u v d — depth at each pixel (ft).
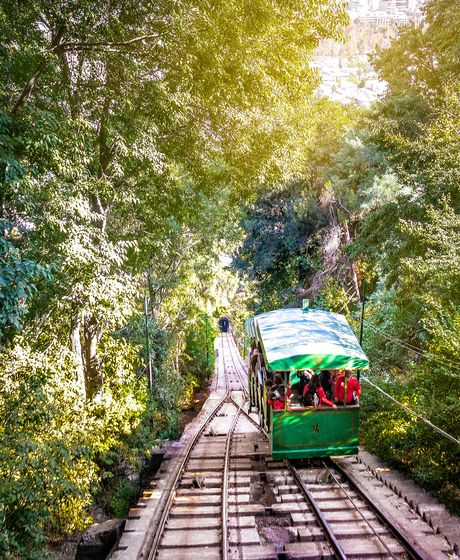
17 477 28.40
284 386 34.32
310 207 92.12
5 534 25.31
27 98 33.91
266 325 40.16
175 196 53.72
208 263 85.71
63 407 38.96
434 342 35.45
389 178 70.03
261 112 52.75
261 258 105.91
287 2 48.70
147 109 43.73
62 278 37.52
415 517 26.73
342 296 84.79
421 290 46.09
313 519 26.89
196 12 38.34
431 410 31.91
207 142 52.65
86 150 38.83
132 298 44.01
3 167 28.60
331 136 91.97
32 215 33.68
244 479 34.24
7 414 31.19
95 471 41.83
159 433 59.06
